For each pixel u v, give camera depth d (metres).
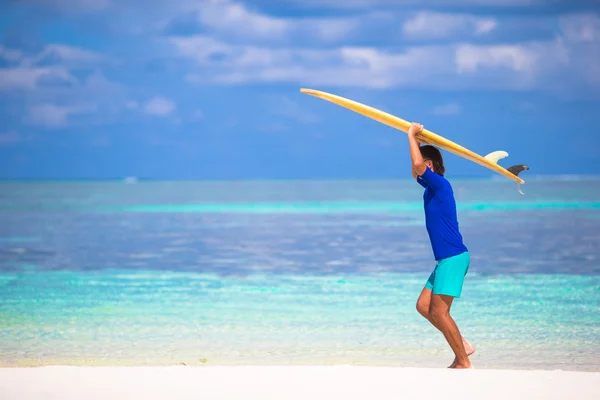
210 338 11.88
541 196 87.06
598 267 21.53
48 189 145.62
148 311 14.50
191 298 16.17
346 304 15.30
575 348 11.18
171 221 45.62
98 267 22.23
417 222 43.66
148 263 23.30
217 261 23.81
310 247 28.50
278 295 16.62
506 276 19.72
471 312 14.27
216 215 52.56
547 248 27.05
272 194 107.38
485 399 7.12
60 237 33.31
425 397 7.17
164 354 10.75
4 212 56.84
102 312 14.35
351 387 7.49
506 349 11.10
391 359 10.50
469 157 9.51
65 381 7.72
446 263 8.83
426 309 9.12
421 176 8.94
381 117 9.34
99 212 56.84
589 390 7.40
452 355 10.74
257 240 31.75
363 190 129.25
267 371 8.13
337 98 9.52
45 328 12.73
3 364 10.09
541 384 7.60
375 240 31.50
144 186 179.88
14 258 24.72
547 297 16.12
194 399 7.11
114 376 7.91
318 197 92.00
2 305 15.21
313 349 11.09
